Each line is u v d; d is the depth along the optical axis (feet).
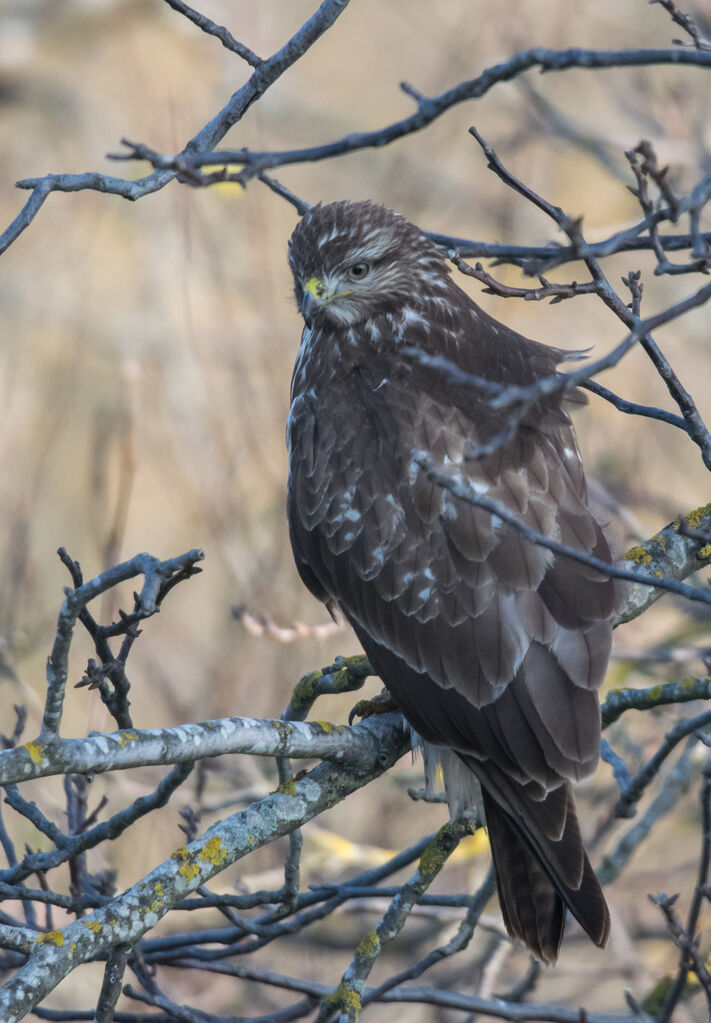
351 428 25.29
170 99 60.75
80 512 59.31
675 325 55.77
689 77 49.39
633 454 48.21
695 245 16.05
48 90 66.18
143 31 62.75
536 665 22.21
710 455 21.08
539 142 55.77
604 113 59.88
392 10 67.87
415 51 67.92
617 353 15.21
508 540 22.95
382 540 24.03
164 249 63.21
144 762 18.78
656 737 42.14
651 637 43.57
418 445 24.26
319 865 38.68
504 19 56.03
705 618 42.68
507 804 22.04
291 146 65.98
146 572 16.48
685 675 41.78
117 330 61.46
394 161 59.67
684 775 31.27
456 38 59.00
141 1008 40.32
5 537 54.85
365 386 25.94
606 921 20.49
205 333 57.00
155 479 57.72
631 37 56.54
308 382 27.12
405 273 27.07
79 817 27.71
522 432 24.13
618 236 16.83
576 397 25.41
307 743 21.09
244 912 40.37
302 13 68.28
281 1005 42.22
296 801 21.38
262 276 52.21
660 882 43.42
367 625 24.11
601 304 58.70
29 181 18.45
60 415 54.60
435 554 23.39
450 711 22.74
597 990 45.01
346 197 65.05
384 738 23.58
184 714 46.78
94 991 41.45
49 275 65.00
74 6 64.80
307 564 25.73
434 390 25.22
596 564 16.55
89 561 58.65
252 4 65.31
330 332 27.30
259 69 20.70
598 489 38.93
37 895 22.11
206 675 47.88
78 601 16.94
